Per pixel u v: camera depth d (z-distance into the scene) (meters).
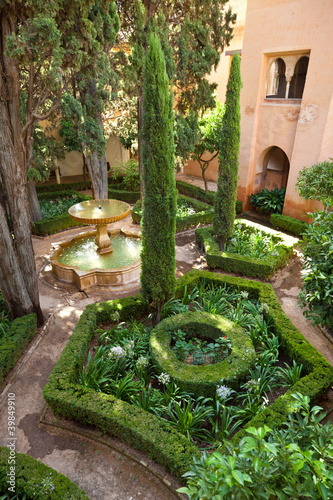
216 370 5.30
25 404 5.41
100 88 10.64
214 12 11.52
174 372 5.28
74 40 5.63
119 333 6.45
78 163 20.19
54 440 4.79
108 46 11.10
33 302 7.03
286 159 13.77
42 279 9.27
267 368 5.53
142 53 9.84
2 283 6.59
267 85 12.54
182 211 13.20
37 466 4.02
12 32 5.00
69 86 12.18
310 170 9.82
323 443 3.04
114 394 5.26
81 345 5.95
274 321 6.55
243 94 12.41
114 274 8.74
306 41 10.17
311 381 5.10
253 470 2.67
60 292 8.67
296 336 6.09
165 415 4.97
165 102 5.62
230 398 5.04
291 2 10.19
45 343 6.81
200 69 11.81
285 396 4.86
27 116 6.18
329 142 10.66
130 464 4.40
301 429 3.34
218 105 13.59
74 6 5.50
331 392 5.42
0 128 5.86
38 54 5.16
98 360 5.59
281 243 9.96
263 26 11.10
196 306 7.68
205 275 8.33
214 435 4.73
